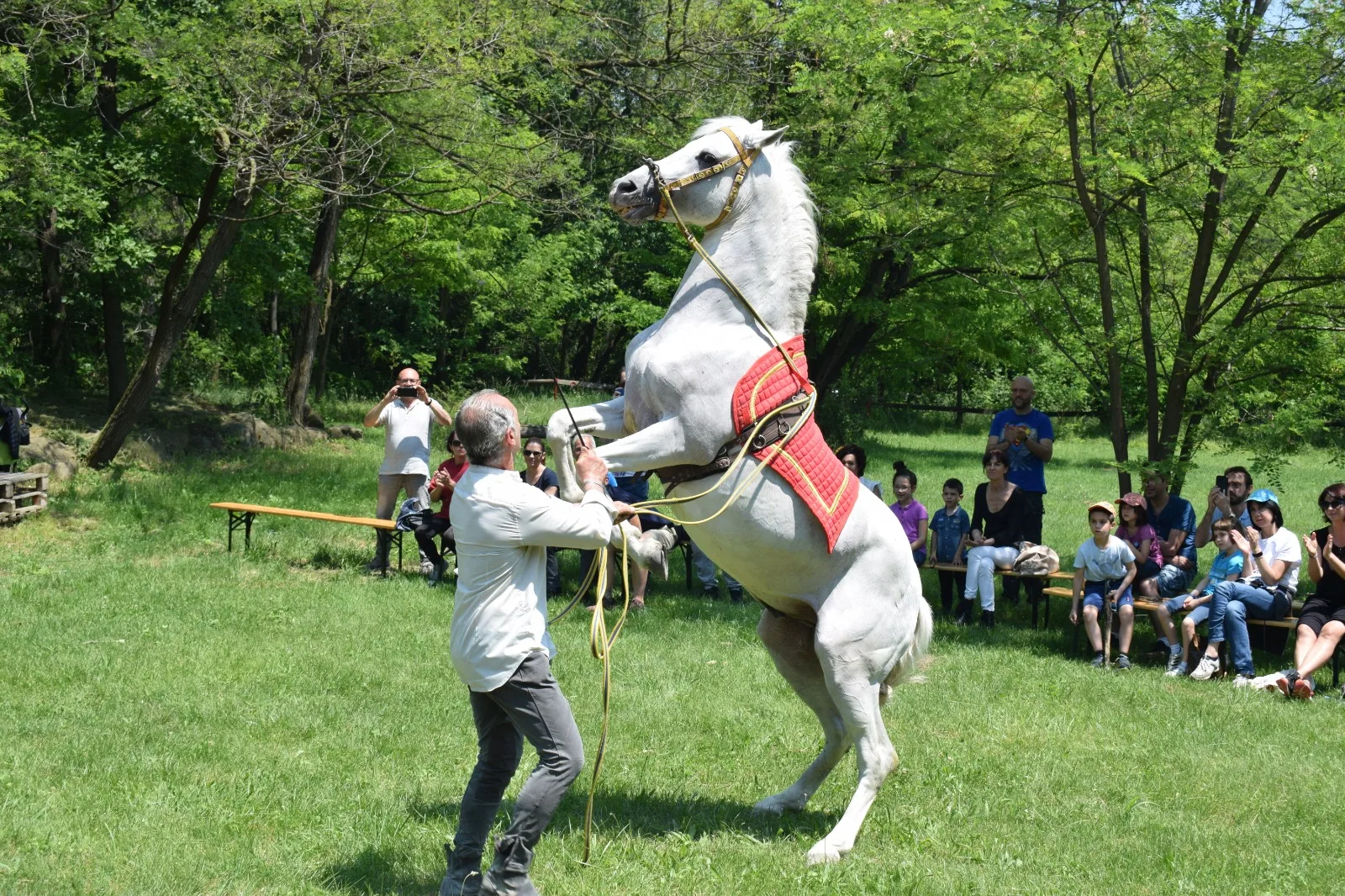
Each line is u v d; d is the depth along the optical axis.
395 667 7.86
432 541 10.90
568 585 11.23
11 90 15.14
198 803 5.17
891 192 12.85
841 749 5.50
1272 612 8.94
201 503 13.69
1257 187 11.30
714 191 4.89
